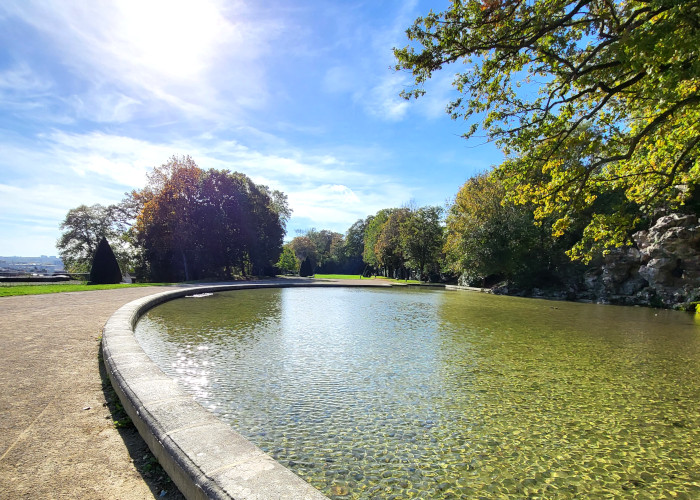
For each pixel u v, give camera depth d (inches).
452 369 263.9
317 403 195.5
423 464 139.6
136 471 92.0
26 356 197.5
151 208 1224.8
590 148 344.8
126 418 123.2
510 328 447.2
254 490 68.3
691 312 685.9
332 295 869.2
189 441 88.9
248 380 227.1
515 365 278.4
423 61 277.1
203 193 1360.7
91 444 105.0
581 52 320.2
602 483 130.1
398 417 181.0
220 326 399.5
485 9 265.0
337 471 133.3
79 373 171.6
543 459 145.3
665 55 208.1
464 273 1284.4
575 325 485.4
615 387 231.5
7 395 140.7
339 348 317.1
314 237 3681.1
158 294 568.1
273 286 1000.9
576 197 385.4
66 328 278.8
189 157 1294.3
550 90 329.4
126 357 165.3
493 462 142.3
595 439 162.7
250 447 87.2
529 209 1058.7
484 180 1138.0
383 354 301.0
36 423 117.2
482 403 201.5
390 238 1855.3
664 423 179.9
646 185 423.5
